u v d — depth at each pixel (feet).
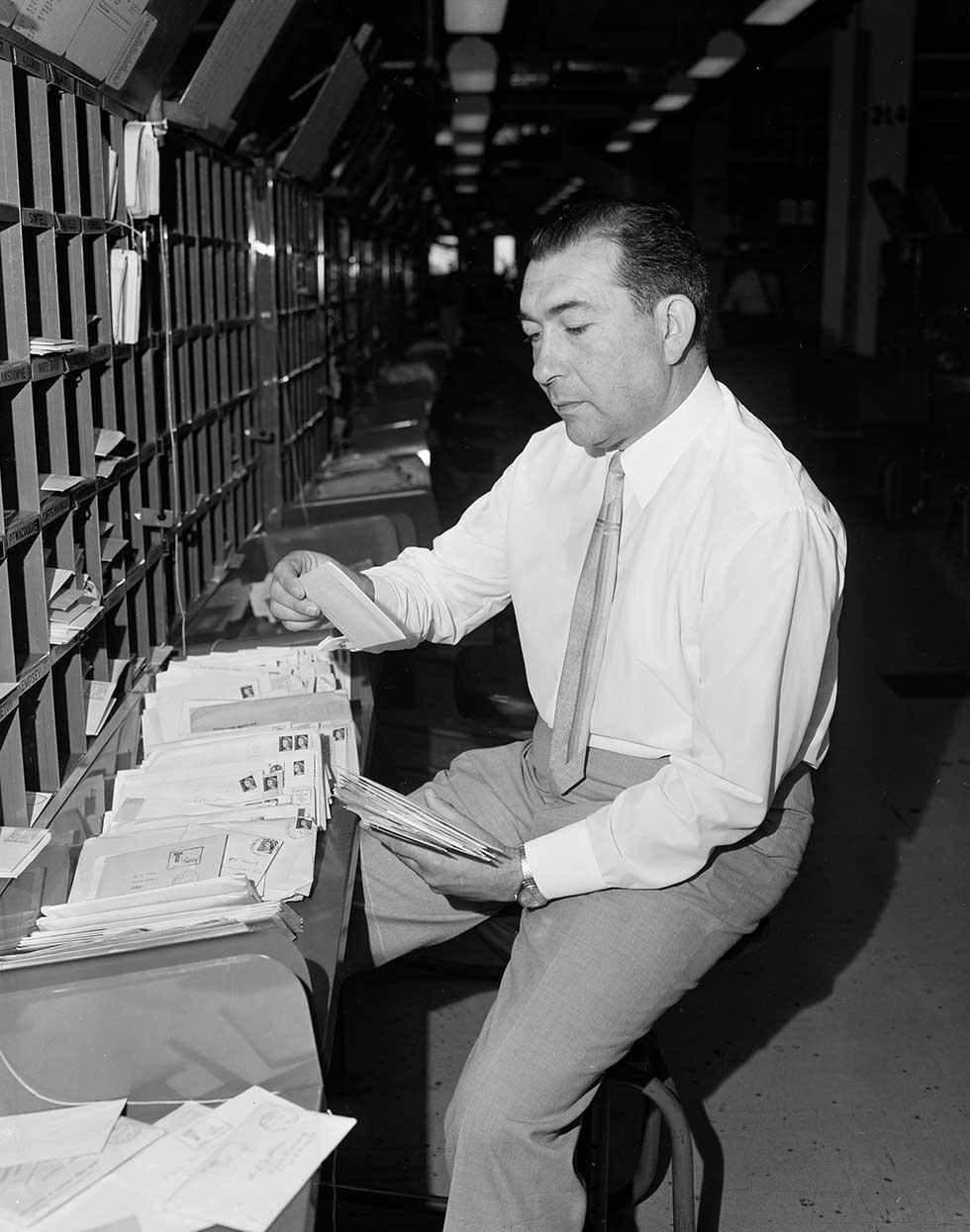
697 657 5.66
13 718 5.53
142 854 5.07
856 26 36.01
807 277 46.01
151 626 8.35
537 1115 5.11
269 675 7.20
